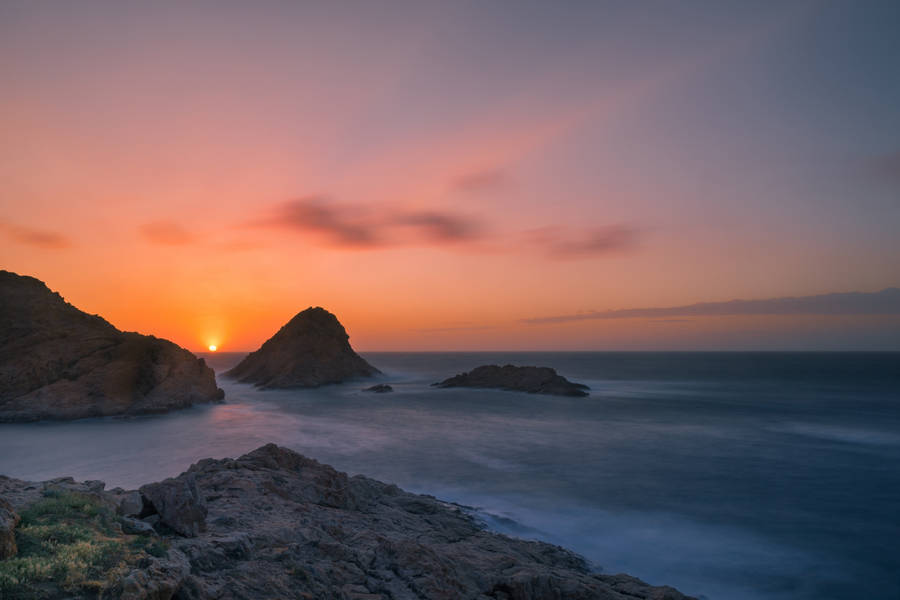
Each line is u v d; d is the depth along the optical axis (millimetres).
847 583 22328
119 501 14094
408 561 14461
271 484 21906
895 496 35031
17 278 86000
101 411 69812
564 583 16297
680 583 22062
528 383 113750
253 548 13164
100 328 86625
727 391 113312
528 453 49031
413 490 35812
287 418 73125
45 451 48875
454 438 57156
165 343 86438
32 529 10023
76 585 7984
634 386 127625
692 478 39562
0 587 7445
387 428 64188
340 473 28078
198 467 24766
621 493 35281
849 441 55531
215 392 90750
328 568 12992
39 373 72938
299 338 152875
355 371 152000
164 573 9211
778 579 22594
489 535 23625
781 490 36406
